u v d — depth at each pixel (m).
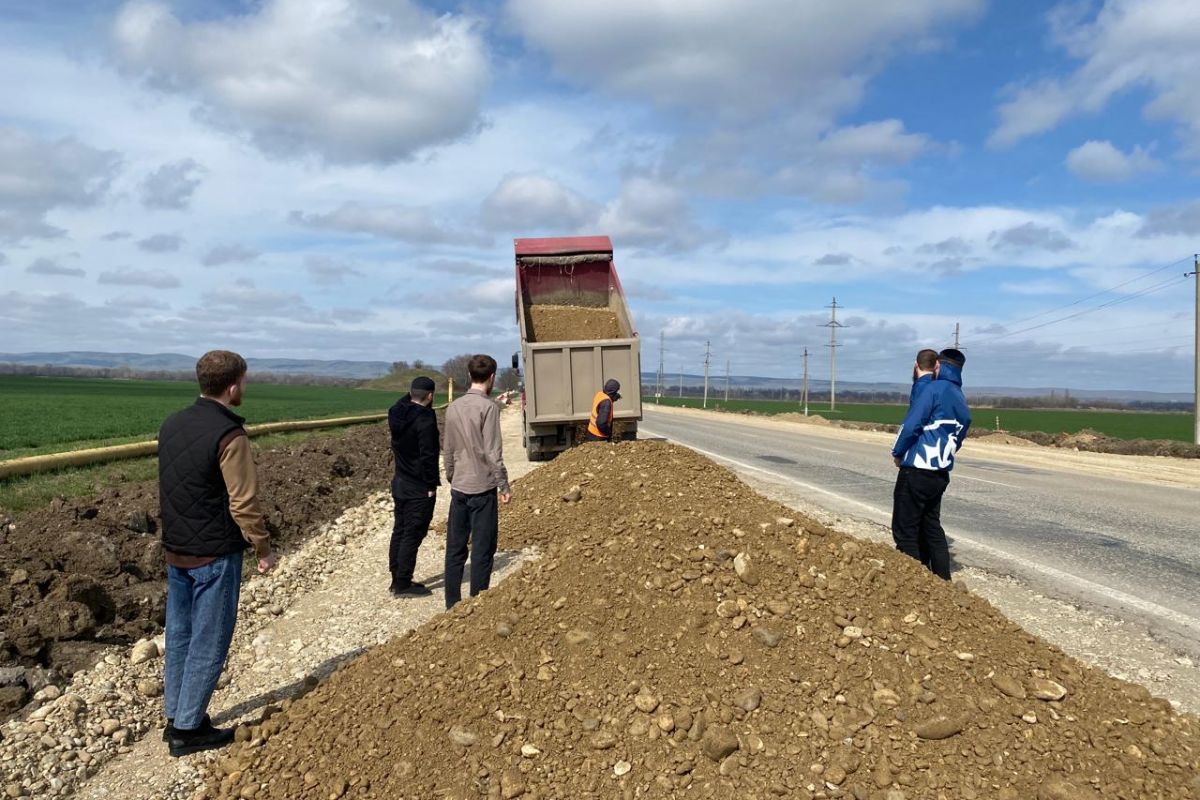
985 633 4.15
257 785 3.54
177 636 4.02
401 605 6.34
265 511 9.00
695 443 23.06
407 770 3.52
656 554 4.73
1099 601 6.28
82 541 6.25
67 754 3.86
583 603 4.43
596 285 17.28
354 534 9.24
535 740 3.63
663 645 4.10
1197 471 16.70
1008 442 26.97
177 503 3.98
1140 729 3.49
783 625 4.13
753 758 3.41
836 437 27.92
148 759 3.95
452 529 5.94
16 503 7.51
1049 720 3.52
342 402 52.22
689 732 3.56
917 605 4.32
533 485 8.94
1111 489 13.31
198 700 3.92
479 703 3.85
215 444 3.95
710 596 4.38
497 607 4.55
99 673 4.74
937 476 6.28
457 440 5.88
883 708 3.61
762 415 54.66
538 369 13.69
